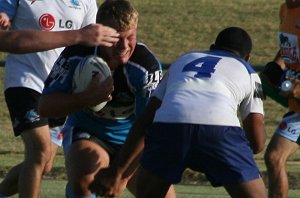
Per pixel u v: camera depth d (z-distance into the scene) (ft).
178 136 51.85
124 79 57.06
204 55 54.80
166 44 216.74
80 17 71.67
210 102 52.21
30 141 67.97
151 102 54.29
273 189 71.72
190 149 51.88
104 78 55.16
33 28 70.59
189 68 53.88
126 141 54.24
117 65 56.65
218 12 241.76
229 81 53.16
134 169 55.31
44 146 67.87
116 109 58.65
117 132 60.18
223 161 51.80
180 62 54.75
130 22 55.52
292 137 72.33
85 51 56.54
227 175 51.88
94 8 72.74
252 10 243.81
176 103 52.39
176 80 53.57
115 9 55.42
